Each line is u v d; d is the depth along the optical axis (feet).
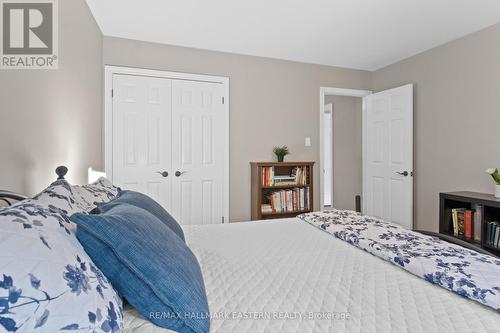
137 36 10.57
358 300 3.35
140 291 2.74
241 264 4.52
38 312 1.81
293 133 13.19
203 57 11.74
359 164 17.61
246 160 12.46
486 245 8.71
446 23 9.48
